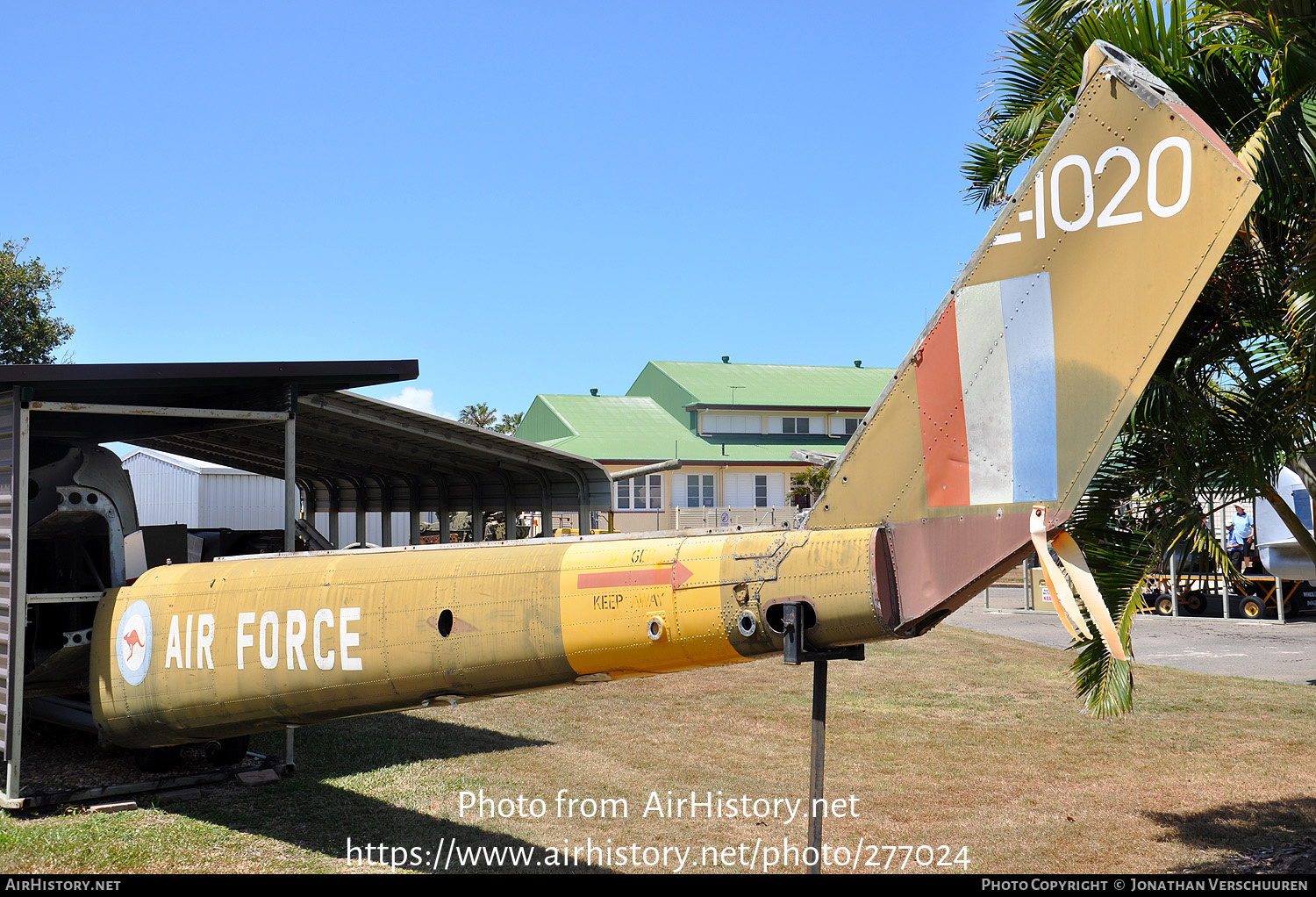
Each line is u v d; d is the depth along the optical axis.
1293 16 5.32
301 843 6.58
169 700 6.64
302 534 12.29
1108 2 6.45
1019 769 8.58
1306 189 5.48
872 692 12.37
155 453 23.16
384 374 8.16
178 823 6.95
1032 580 22.80
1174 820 7.08
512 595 5.21
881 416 4.26
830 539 4.23
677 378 52.88
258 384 8.23
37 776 8.00
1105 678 5.99
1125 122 3.71
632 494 46.59
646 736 10.06
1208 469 5.89
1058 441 3.79
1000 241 3.99
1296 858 6.20
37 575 9.07
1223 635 17.91
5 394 7.18
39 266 26.92
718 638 4.54
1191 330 6.09
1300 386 5.71
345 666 5.74
